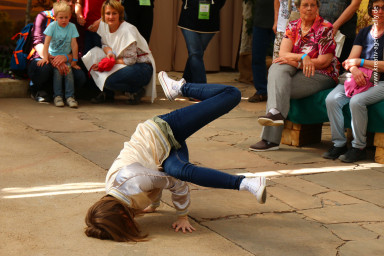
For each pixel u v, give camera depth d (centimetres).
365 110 594
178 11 1180
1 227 396
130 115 791
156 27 1155
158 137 387
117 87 845
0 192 469
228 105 397
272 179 535
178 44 1188
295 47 639
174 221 422
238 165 579
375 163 605
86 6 863
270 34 920
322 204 473
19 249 362
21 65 848
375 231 420
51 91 885
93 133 678
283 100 623
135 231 387
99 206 379
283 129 677
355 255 376
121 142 642
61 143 628
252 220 431
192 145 650
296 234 407
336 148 618
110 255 357
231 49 1233
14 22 989
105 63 827
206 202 466
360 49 611
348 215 450
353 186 525
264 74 926
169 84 417
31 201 450
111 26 837
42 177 512
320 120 647
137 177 373
